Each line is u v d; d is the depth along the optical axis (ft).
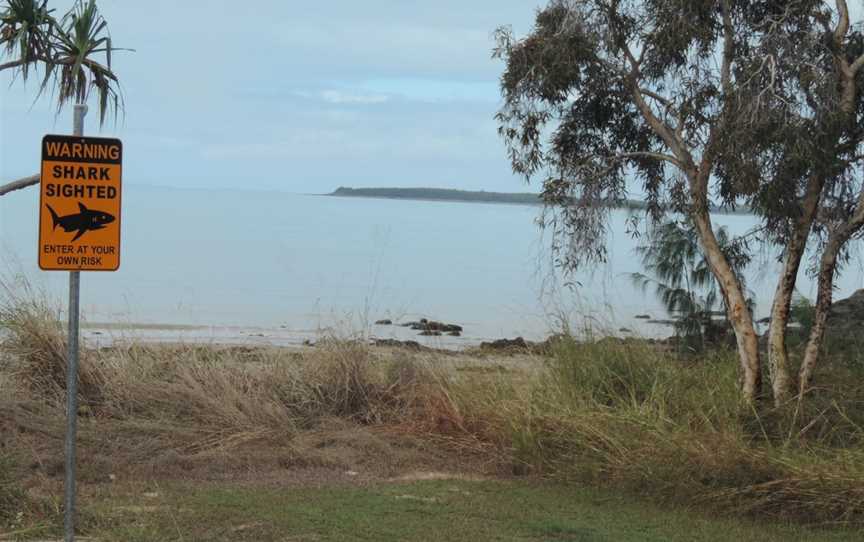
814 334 33.65
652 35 33.32
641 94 35.47
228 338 71.92
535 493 28.84
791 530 25.57
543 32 34.94
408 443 34.86
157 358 39.29
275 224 294.25
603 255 37.35
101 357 38.29
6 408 33.09
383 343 54.80
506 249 210.18
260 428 34.68
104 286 107.55
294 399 37.76
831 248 33.53
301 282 124.57
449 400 36.19
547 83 34.32
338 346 40.29
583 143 37.88
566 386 35.06
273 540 22.85
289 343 68.95
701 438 28.94
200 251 168.86
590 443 30.91
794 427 31.07
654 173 38.40
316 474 30.73
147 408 35.86
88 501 25.76
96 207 19.17
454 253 193.88
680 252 48.08
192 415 35.68
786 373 33.14
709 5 32.07
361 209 526.98
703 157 33.76
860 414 31.76
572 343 37.32
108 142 19.19
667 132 34.91
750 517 26.84
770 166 30.42
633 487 28.89
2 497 23.85
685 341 46.21
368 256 175.63
